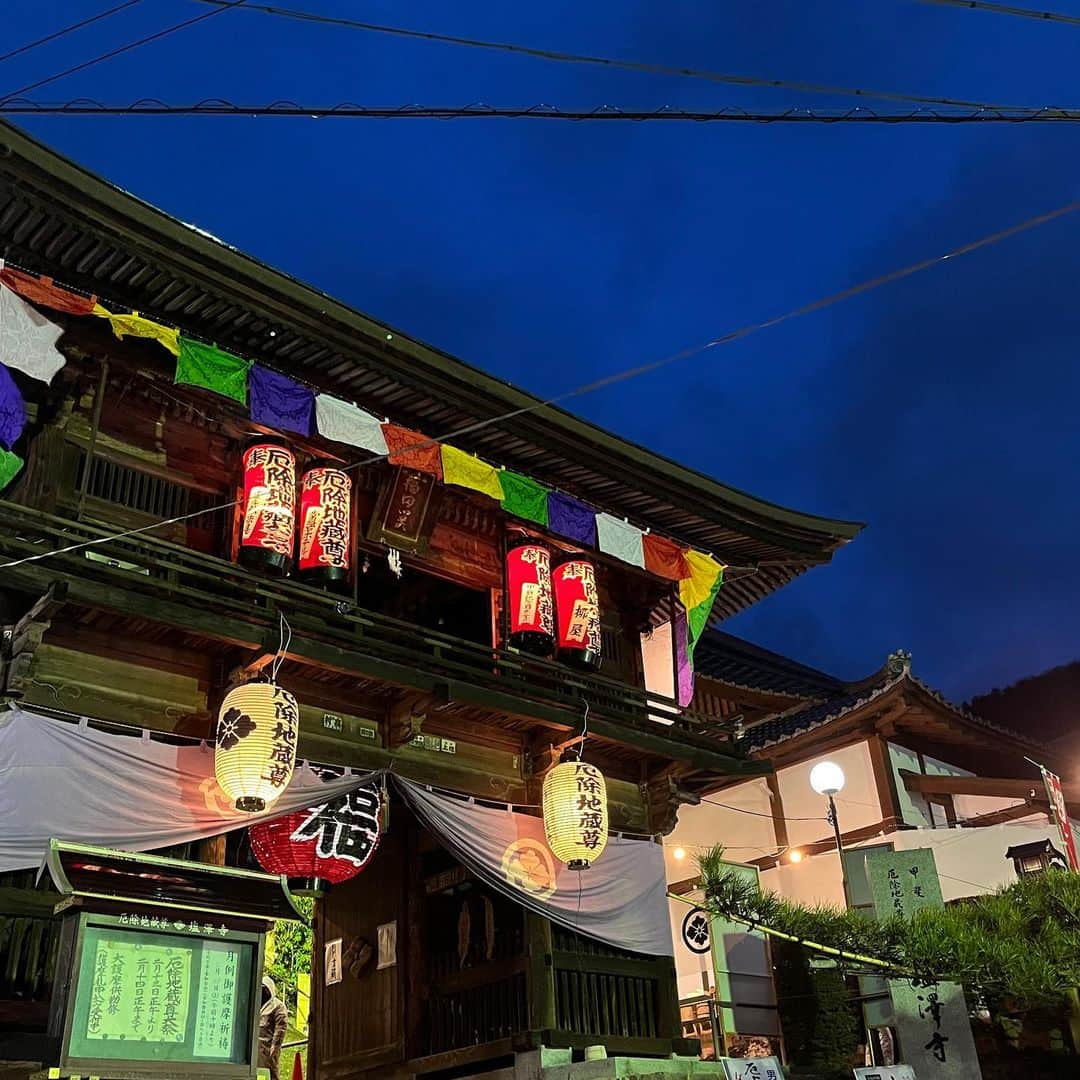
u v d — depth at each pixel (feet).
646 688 57.31
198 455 43.68
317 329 43.11
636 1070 42.11
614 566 57.00
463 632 56.59
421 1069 48.85
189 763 38.14
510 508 48.55
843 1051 65.72
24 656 34.58
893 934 45.91
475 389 47.37
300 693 42.70
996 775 108.58
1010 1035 67.26
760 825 98.48
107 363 40.52
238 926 27.86
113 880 26.45
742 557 61.41
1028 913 48.24
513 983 47.24
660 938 51.08
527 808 48.78
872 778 92.99
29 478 38.42
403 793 43.96
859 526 61.67
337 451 46.03
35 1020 32.07
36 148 35.22
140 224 38.19
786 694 110.73
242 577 39.50
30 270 39.04
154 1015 25.91
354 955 55.16
